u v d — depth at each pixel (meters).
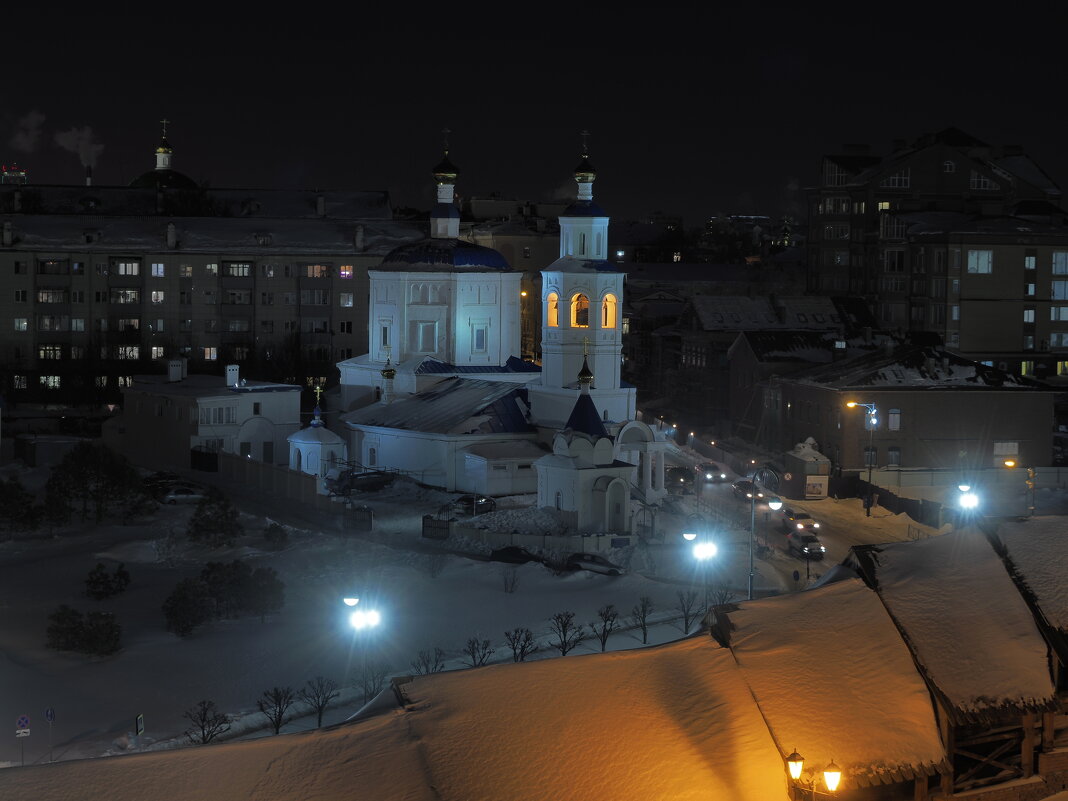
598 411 100.81
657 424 130.00
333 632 64.31
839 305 151.00
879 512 97.88
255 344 165.25
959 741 27.67
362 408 114.44
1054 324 150.75
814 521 93.25
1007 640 28.55
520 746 25.16
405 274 116.38
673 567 77.88
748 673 27.42
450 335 116.19
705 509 95.94
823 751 26.11
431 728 25.25
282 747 24.56
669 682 27.12
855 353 126.94
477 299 116.75
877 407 108.38
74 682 57.47
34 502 92.06
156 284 163.00
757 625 28.50
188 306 163.88
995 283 149.50
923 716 27.23
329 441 105.06
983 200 165.62
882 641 28.42
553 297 101.44
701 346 147.25
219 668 59.31
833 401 109.25
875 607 29.12
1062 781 27.75
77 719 53.00
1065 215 167.75
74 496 87.38
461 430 99.12
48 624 65.94
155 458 113.50
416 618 66.81
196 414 109.06
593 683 26.83
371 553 79.31
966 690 27.41
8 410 155.75
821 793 25.52
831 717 26.73
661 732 26.00
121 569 72.31
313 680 57.28
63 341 161.25
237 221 170.25
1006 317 149.88
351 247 167.00
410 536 85.62
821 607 29.05
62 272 160.62
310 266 166.12
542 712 25.97
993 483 108.12
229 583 66.75
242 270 165.12
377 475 101.44
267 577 67.81
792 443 116.88
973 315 149.25
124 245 162.50
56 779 23.17
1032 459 110.50
